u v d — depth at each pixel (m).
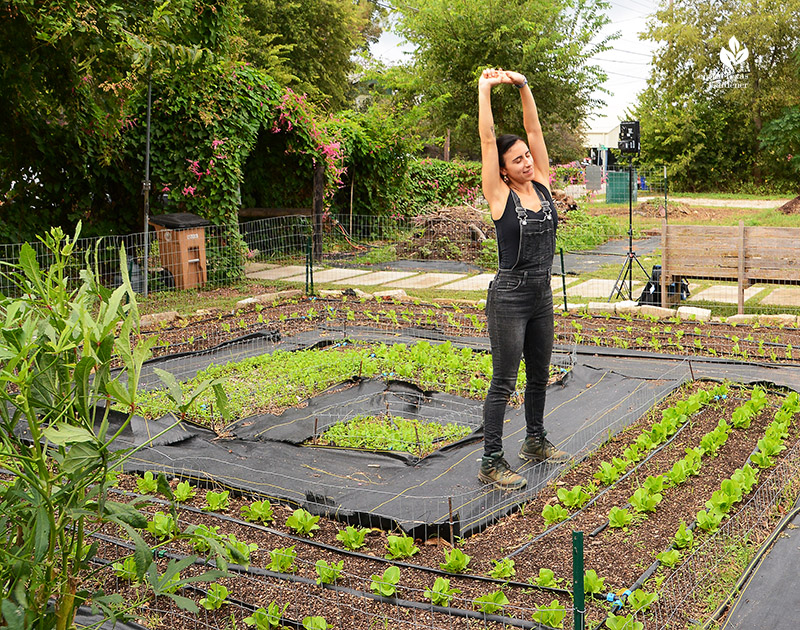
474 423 5.70
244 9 28.16
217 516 4.22
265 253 15.41
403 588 3.37
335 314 9.63
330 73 32.72
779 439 5.02
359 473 4.85
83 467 2.21
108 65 9.95
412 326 8.98
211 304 10.56
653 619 3.13
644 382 6.58
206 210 12.27
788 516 3.99
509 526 4.12
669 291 9.99
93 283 2.58
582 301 10.57
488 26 23.92
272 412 6.00
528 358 4.80
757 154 37.94
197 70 10.48
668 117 38.22
